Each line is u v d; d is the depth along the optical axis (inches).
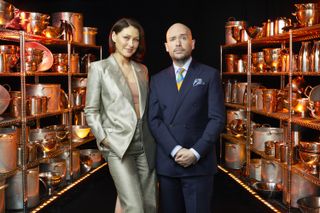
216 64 248.7
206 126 114.3
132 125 112.8
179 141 113.9
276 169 174.6
